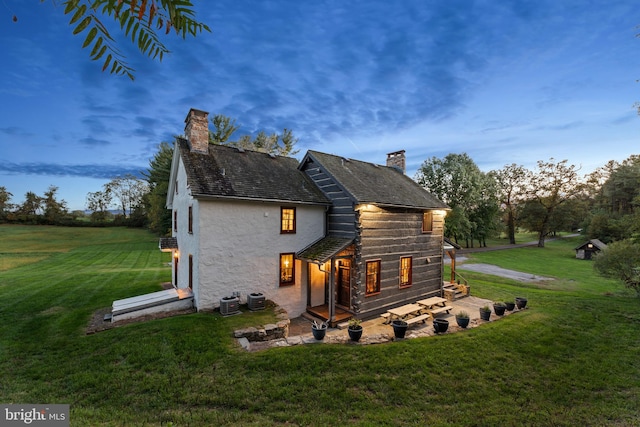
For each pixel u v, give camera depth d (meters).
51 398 4.74
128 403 4.66
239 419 4.39
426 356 6.47
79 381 5.19
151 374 5.44
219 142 26.30
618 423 4.69
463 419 4.65
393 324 7.53
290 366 5.82
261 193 9.96
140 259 22.88
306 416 4.52
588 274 22.70
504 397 5.27
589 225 40.19
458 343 7.18
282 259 10.61
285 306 10.61
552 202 41.88
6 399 4.69
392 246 11.40
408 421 4.55
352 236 10.48
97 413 4.38
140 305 8.70
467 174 31.55
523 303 10.54
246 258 9.75
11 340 6.93
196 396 4.86
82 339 6.94
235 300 8.77
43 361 5.93
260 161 12.29
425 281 12.85
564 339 7.70
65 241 36.00
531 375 5.99
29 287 12.31
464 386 5.52
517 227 49.56
